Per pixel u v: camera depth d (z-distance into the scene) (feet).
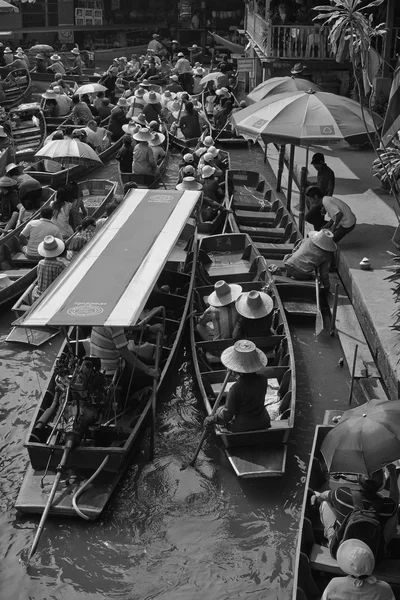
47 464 30.09
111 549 27.78
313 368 38.86
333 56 82.38
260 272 44.96
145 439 33.76
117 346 31.53
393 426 23.54
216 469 31.78
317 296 41.78
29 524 28.84
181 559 27.37
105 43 142.72
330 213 44.98
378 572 23.84
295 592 22.35
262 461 30.78
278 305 40.27
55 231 48.01
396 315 37.47
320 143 46.26
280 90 53.11
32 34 138.62
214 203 54.75
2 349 40.98
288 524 28.94
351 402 35.96
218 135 78.59
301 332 42.11
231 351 30.68
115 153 76.89
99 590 26.08
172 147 81.15
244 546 27.94
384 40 63.72
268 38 82.94
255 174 64.59
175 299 41.83
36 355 40.40
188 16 136.98
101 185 62.90
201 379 34.22
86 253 35.40
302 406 35.86
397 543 24.99
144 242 36.42
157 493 30.48
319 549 25.03
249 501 30.09
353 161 66.08
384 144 34.45
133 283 32.14
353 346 38.99
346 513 24.14
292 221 51.78
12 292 44.68
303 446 33.14
